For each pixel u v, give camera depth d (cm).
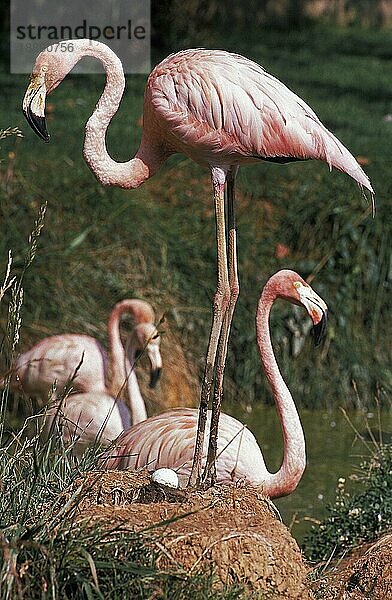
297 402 1319
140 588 528
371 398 1324
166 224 1437
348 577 705
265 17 3197
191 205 1498
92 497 646
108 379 1172
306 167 1566
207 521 589
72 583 536
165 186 1525
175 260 1397
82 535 554
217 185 754
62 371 1116
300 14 3284
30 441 700
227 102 731
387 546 707
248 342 1344
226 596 535
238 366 1337
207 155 751
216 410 744
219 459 841
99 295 1338
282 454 1163
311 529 891
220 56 748
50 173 1484
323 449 1161
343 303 1379
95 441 754
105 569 536
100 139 782
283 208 1485
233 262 762
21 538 538
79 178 1472
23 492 653
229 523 590
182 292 1373
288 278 902
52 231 1369
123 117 1952
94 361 1123
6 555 511
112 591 525
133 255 1384
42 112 760
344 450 1158
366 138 1870
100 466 731
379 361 1351
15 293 660
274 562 570
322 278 1398
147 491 659
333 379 1330
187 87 738
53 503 603
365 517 838
